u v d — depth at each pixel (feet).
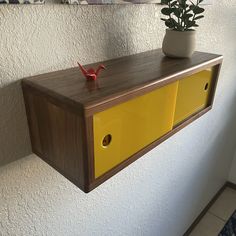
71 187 2.57
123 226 3.62
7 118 1.88
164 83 1.98
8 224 2.19
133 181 3.46
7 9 1.66
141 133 2.06
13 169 2.06
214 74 2.80
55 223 2.58
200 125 4.72
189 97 2.54
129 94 1.70
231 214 6.62
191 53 2.56
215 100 4.93
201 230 6.16
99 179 1.74
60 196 2.51
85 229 2.96
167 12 2.46
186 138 4.41
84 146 1.55
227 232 6.08
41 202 2.37
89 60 2.29
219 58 2.65
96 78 1.91
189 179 5.13
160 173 4.03
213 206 6.87
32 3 1.70
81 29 2.13
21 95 1.91
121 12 2.40
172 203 4.81
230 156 7.01
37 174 2.24
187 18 2.45
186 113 2.60
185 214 5.57
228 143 6.51
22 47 1.80
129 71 2.11
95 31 2.24
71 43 2.09
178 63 2.37
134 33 2.63
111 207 3.24
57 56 2.03
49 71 2.02
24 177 2.16
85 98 1.54
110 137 1.76
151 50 2.90
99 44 2.32
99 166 1.73
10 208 2.15
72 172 1.75
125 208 3.51
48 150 1.91
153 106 2.07
